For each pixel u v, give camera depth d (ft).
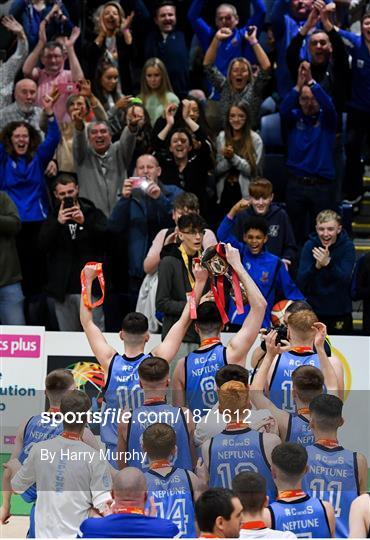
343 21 56.44
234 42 52.85
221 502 21.26
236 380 27.86
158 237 39.73
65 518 26.12
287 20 52.49
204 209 45.80
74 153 45.32
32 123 49.14
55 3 53.72
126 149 45.39
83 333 39.34
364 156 53.06
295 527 23.80
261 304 29.99
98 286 41.88
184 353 35.86
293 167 47.67
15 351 39.19
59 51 50.60
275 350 29.25
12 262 42.60
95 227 42.11
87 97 46.73
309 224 48.14
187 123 45.83
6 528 31.04
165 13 53.88
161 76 50.11
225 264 30.32
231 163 46.14
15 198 45.03
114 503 24.07
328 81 49.67
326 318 42.70
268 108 53.16
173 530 23.04
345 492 26.27
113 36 52.65
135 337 30.40
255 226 39.19
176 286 36.24
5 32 53.57
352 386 39.42
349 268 42.19
